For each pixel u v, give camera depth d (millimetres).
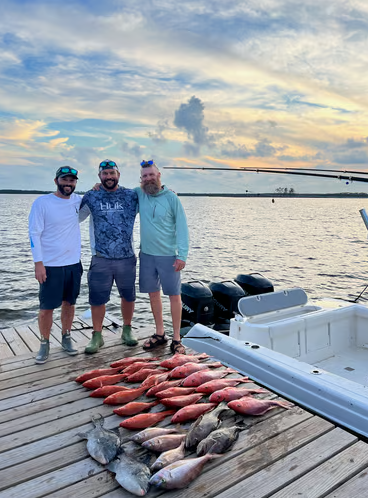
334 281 14094
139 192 4320
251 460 2492
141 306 10859
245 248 23250
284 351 4496
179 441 2660
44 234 3926
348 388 3117
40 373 3850
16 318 9531
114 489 2293
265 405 3037
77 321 6477
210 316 6055
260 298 4859
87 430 2885
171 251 4277
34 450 2646
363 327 5086
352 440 2697
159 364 3914
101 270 4219
